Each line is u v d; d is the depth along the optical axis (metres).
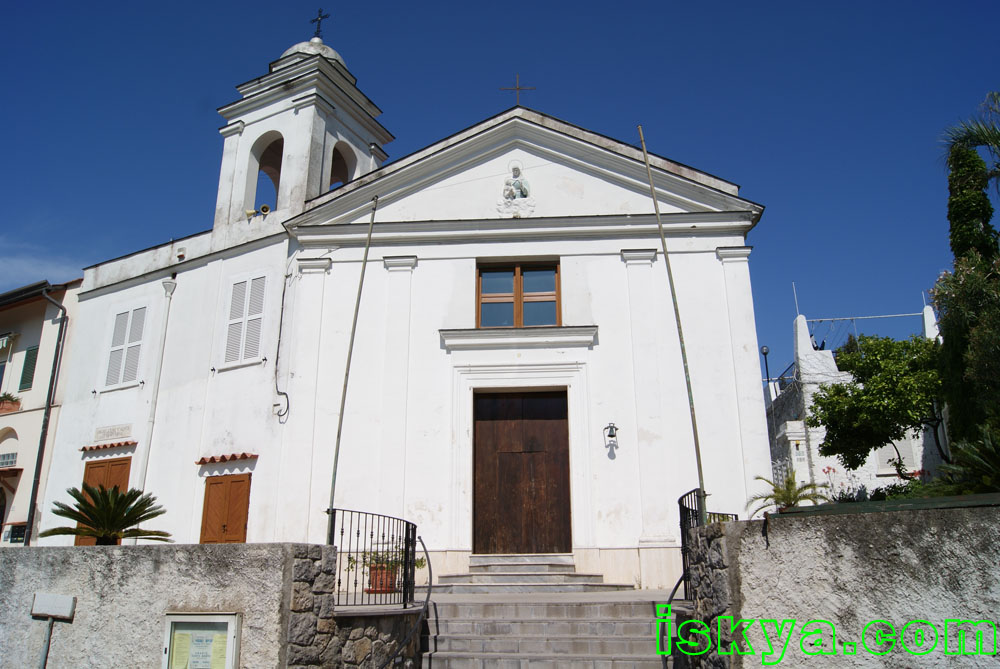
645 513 13.01
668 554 12.68
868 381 17.77
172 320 16.86
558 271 14.82
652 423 13.48
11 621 8.01
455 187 15.34
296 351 14.55
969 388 12.47
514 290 14.84
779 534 5.77
